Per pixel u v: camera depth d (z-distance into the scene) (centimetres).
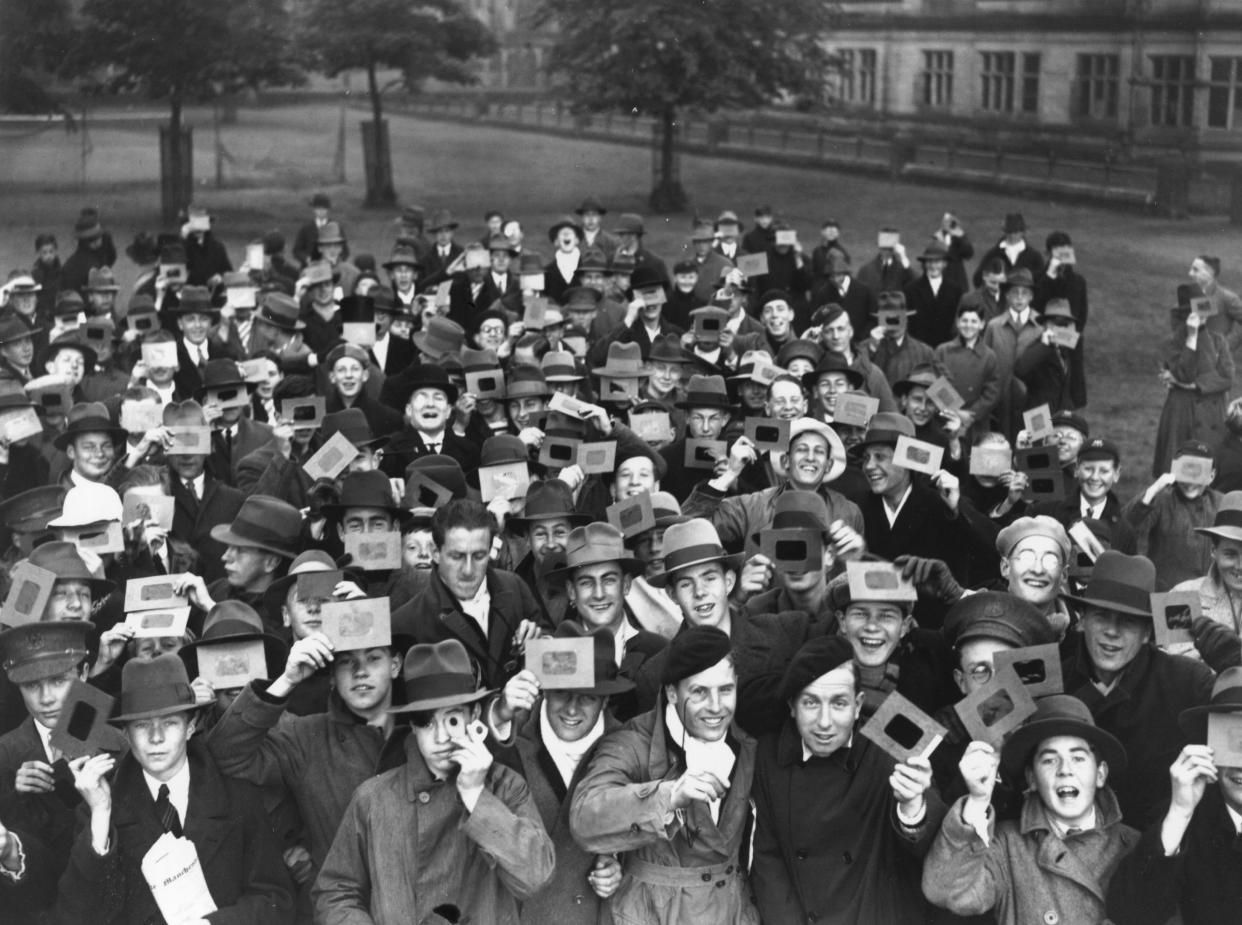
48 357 1470
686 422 1190
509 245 1962
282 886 657
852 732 660
